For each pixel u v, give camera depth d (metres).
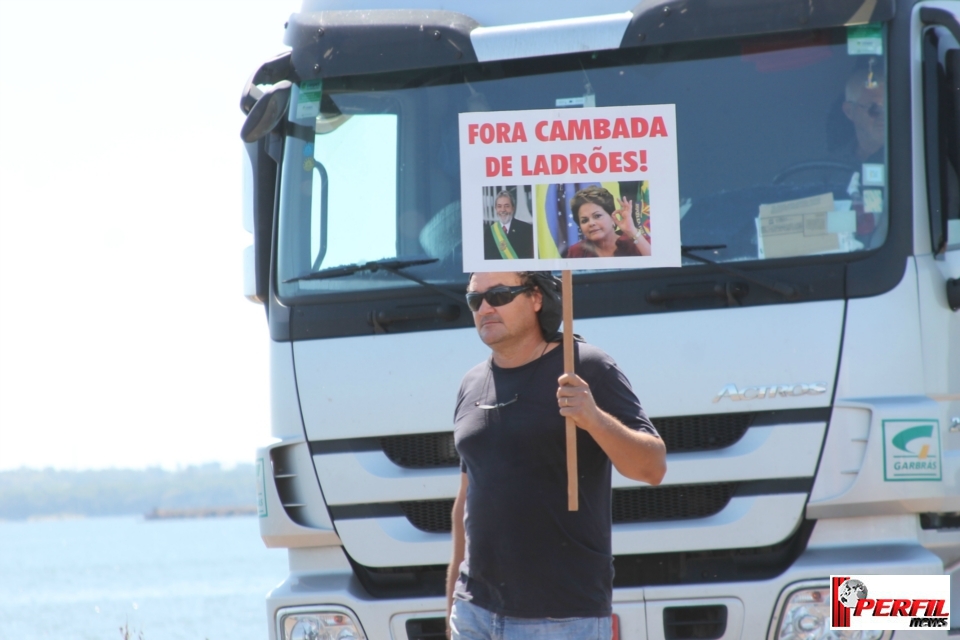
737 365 12.70
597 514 9.91
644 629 12.67
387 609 13.27
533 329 10.34
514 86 14.00
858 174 12.91
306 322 14.08
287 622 13.70
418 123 14.27
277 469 14.03
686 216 13.18
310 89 14.80
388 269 13.84
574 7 13.98
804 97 13.22
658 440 9.79
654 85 13.59
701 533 12.67
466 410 10.31
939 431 12.34
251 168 15.33
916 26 13.30
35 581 139.50
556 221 10.58
